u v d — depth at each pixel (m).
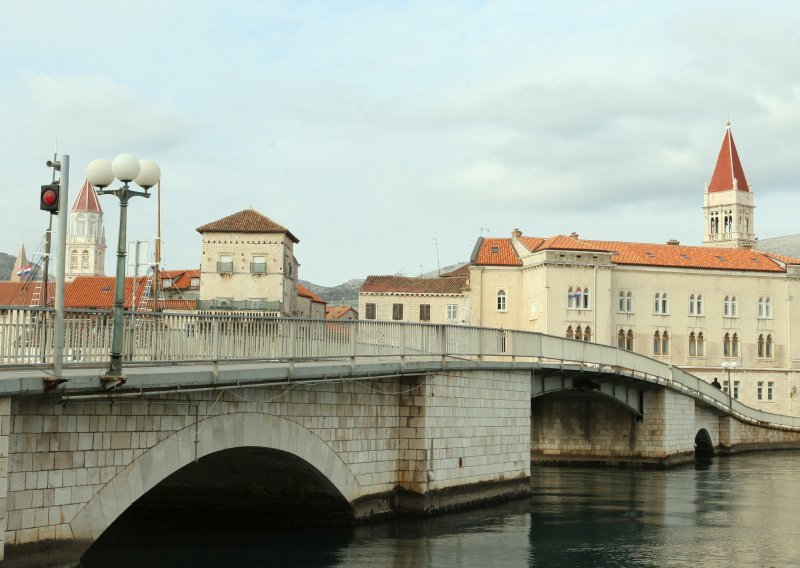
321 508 30.75
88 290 96.38
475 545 29.55
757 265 99.44
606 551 29.95
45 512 18.33
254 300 94.62
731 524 36.16
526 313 94.31
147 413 21.03
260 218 97.00
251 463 27.81
